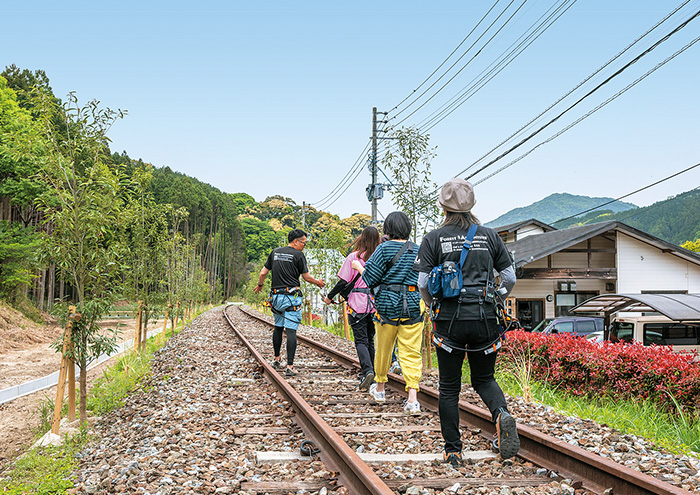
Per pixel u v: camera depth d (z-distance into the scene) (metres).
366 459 3.92
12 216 38.16
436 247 3.67
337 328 19.72
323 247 22.53
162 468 3.85
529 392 6.74
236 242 111.12
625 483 3.14
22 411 8.23
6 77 40.53
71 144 6.48
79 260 6.27
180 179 85.19
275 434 4.76
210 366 9.37
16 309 28.03
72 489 3.69
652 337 11.96
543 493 3.17
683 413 6.16
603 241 23.08
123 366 10.00
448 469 3.65
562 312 23.77
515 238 28.78
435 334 3.73
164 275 14.07
